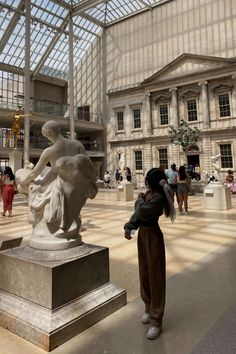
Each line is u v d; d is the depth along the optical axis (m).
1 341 2.59
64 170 3.04
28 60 23.86
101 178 32.50
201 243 5.93
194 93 26.12
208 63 25.23
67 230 3.08
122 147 30.95
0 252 3.13
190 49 27.52
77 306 2.75
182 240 6.19
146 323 2.82
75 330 2.64
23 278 2.83
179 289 3.64
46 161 3.12
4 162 29.33
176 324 2.80
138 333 2.65
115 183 28.47
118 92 31.12
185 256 5.07
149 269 2.69
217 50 26.00
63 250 2.94
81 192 3.22
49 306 2.60
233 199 14.62
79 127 30.50
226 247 5.60
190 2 27.69
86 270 2.95
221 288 3.64
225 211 10.51
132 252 5.30
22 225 8.30
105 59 33.44
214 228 7.39
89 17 30.92
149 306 2.82
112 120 31.91
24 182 3.37
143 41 30.58
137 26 31.08
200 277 4.04
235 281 3.86
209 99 25.47
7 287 3.00
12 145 26.09
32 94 33.28
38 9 27.36
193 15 27.48
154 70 29.66
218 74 24.59
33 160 28.05
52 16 28.86
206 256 5.05
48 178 3.25
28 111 23.62
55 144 3.15
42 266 2.66
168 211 2.77
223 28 25.81
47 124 3.12
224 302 3.24
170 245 5.81
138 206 2.75
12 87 31.69
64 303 2.70
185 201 9.97
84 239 6.36
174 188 11.32
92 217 9.63
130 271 4.30
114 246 5.74
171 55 28.66
